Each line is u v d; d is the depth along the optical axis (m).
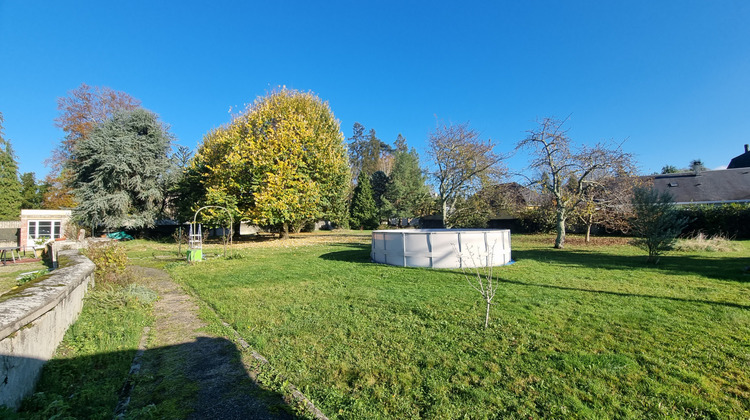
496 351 3.93
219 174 21.62
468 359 3.74
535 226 26.86
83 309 5.44
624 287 7.00
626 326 4.65
